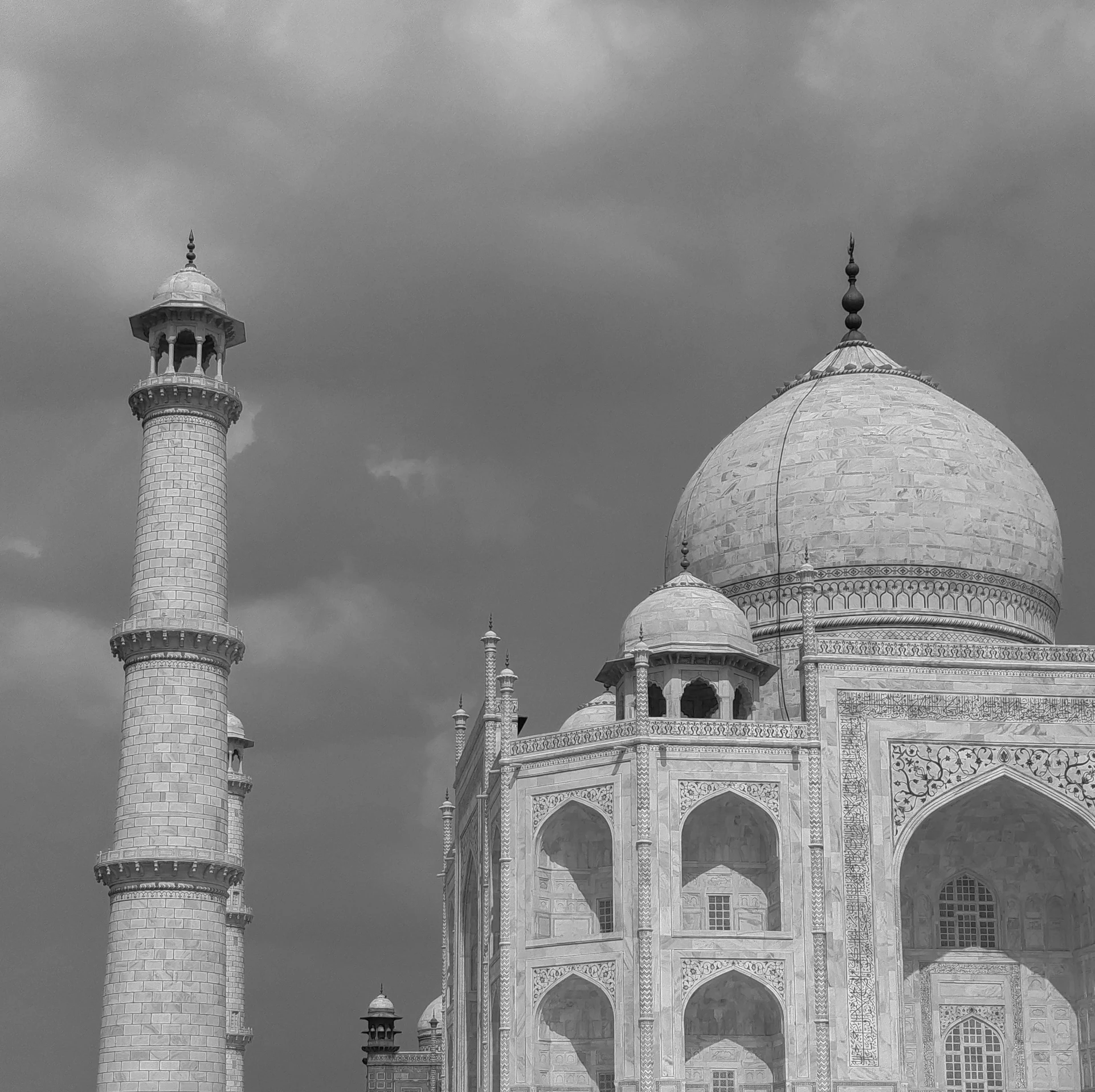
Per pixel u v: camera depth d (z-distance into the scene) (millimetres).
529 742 120938
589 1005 117000
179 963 97562
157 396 105000
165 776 99750
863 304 157750
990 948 126312
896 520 136250
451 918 157750
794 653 134125
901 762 120500
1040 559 140750
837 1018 115562
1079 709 123188
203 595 102812
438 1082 195625
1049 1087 124375
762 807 117188
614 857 115500
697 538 143625
